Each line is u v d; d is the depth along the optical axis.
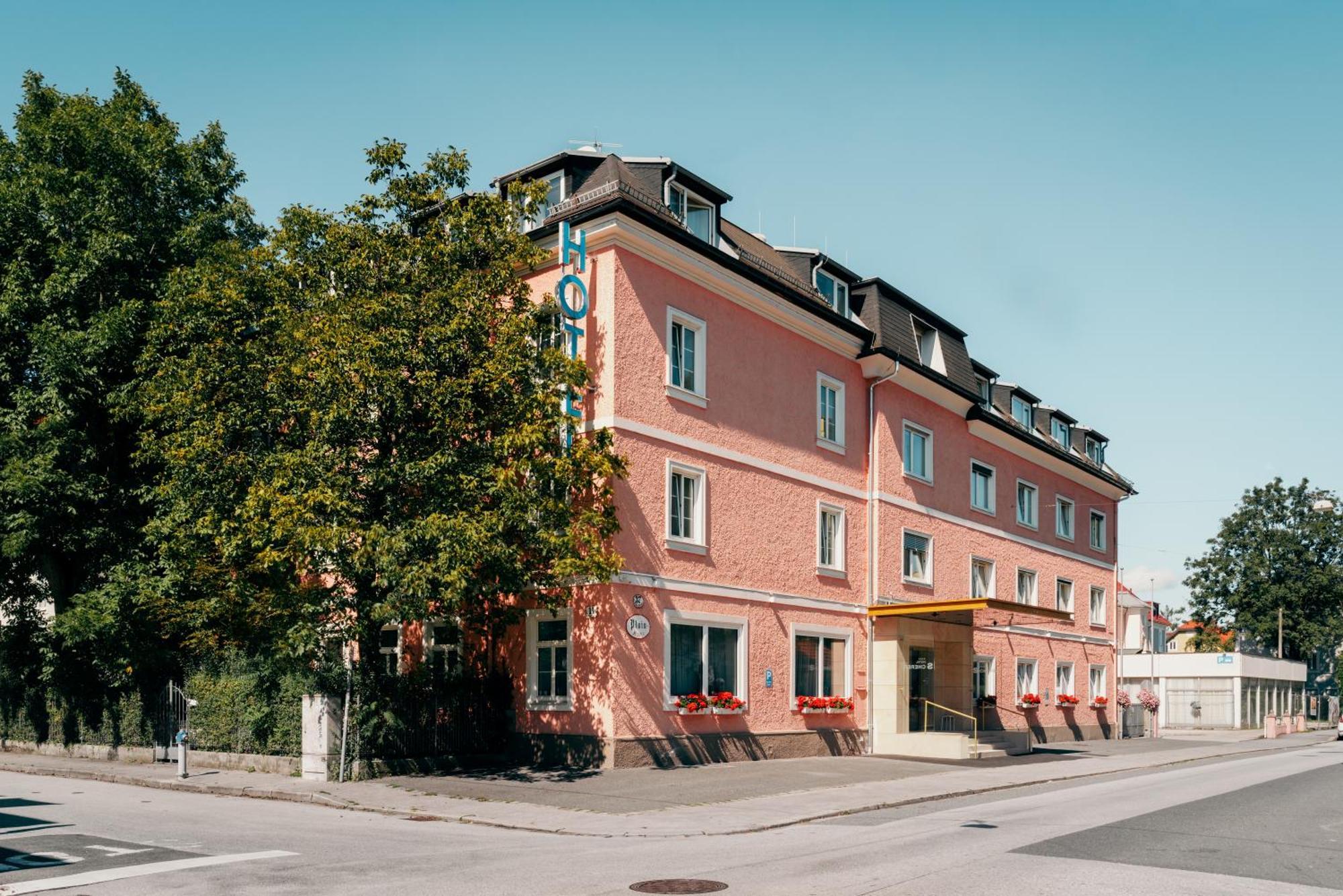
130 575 22.11
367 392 17.06
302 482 17.03
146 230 23.92
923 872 10.03
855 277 28.06
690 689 21.02
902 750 25.48
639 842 12.28
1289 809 16.14
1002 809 15.78
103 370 22.88
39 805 15.40
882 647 26.28
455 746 19.53
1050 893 9.05
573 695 19.56
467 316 17.45
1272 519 76.00
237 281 18.45
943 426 30.88
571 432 19.19
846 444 26.58
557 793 16.23
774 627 23.28
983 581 32.91
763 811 14.78
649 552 20.30
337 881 9.45
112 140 23.78
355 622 18.16
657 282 21.17
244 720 19.89
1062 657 37.84
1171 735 48.50
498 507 17.30
